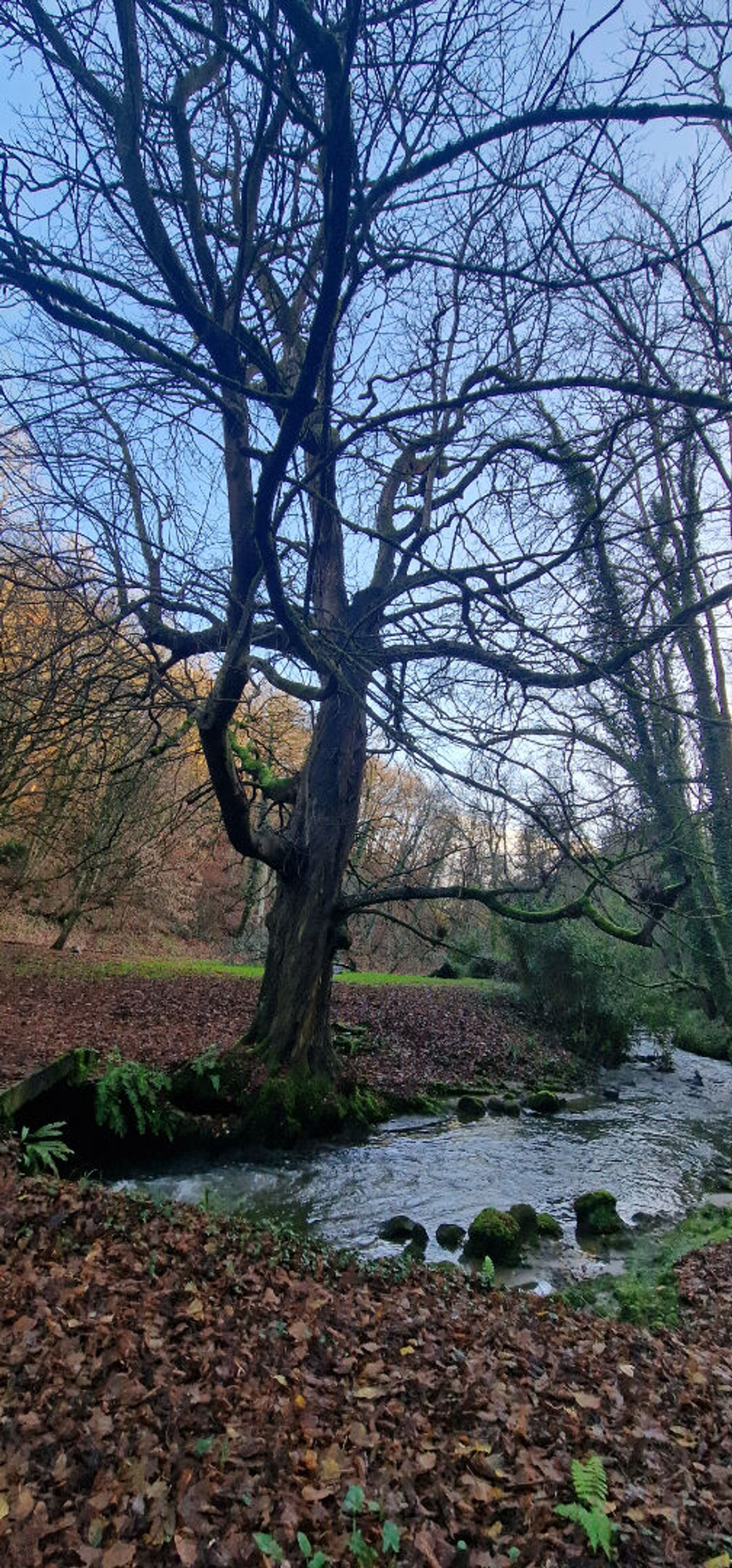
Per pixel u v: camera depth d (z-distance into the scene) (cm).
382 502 1160
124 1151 1009
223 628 1000
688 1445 396
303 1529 297
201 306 486
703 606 759
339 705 1185
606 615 755
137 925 2719
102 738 952
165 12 381
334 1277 634
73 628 841
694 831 1137
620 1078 1792
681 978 1266
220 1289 522
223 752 899
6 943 2006
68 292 441
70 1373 371
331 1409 387
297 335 682
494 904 1080
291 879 1182
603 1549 307
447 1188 1009
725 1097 1666
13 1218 541
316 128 395
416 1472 341
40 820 1602
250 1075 1108
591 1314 650
